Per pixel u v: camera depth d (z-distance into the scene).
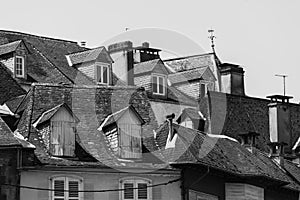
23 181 52.59
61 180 53.41
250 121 72.12
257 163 63.53
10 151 52.50
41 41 66.69
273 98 73.88
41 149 53.94
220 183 59.78
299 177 68.38
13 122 55.81
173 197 56.38
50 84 57.12
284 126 73.44
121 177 54.94
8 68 62.00
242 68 75.31
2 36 65.69
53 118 54.53
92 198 54.03
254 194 61.78
